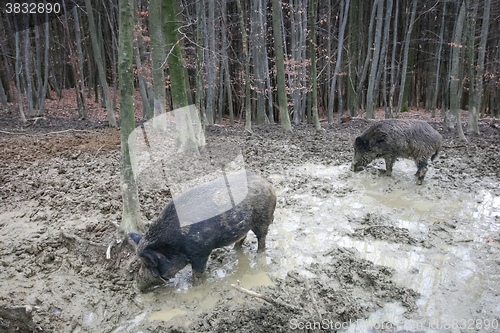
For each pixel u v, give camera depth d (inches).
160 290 131.7
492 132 488.4
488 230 175.5
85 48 771.4
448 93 706.2
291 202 217.0
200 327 110.8
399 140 245.8
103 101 791.7
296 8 629.0
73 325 113.0
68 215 187.3
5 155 312.7
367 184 251.9
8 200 208.5
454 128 496.4
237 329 109.9
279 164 310.5
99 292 129.1
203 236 121.1
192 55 529.7
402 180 259.1
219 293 129.5
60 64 797.2
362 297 125.6
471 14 425.1
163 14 243.3
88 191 223.3
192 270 132.0
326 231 178.4
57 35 776.3
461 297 123.8
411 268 142.7
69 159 308.2
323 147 379.2
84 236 159.3
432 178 262.7
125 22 144.9
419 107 942.4
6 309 107.5
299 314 116.4
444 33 757.9
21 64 652.7
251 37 634.8
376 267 141.3
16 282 132.4
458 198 220.1
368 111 628.7
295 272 140.9
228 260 153.5
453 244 162.2
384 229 176.1
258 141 419.5
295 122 650.2
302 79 636.1
